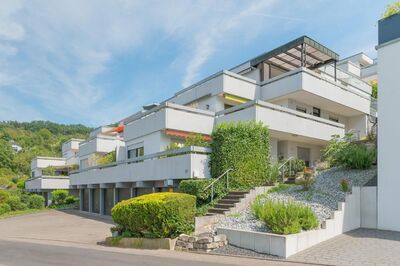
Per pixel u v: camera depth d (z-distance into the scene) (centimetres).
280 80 2388
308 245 1060
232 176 1656
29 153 7850
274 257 1002
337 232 1177
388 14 1398
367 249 988
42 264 983
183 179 1753
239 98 2409
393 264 850
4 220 2841
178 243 1232
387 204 1253
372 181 1393
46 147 8950
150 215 1281
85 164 3803
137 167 2131
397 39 1307
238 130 1709
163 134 2111
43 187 4178
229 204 1471
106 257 1081
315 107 2620
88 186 2909
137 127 2353
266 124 1953
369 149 1639
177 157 1780
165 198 1291
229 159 1672
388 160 1273
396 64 1302
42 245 1433
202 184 1562
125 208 1377
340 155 1638
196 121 2130
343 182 1370
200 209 1476
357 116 2880
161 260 1012
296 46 2345
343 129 2470
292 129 2088
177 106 2066
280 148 2352
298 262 936
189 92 2639
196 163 1706
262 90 2523
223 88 2306
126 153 2517
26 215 3188
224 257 1045
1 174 6650
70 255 1134
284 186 1595
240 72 2789
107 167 2552
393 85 1300
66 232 1947
